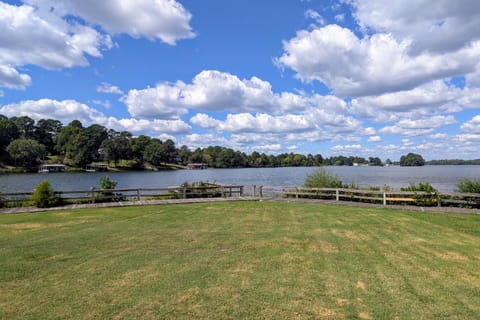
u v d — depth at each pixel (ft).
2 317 13.33
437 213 41.63
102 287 16.40
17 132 320.50
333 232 29.81
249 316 13.39
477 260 20.92
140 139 375.66
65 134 334.24
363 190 53.72
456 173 249.75
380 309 14.05
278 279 17.51
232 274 18.28
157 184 157.48
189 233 29.45
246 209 46.26
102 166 328.49
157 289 16.12
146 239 26.96
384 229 31.14
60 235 28.68
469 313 13.74
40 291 15.94
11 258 21.40
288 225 33.50
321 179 63.72
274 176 215.92
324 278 17.67
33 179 193.16
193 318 13.23
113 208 47.50
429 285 16.70
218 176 228.84
